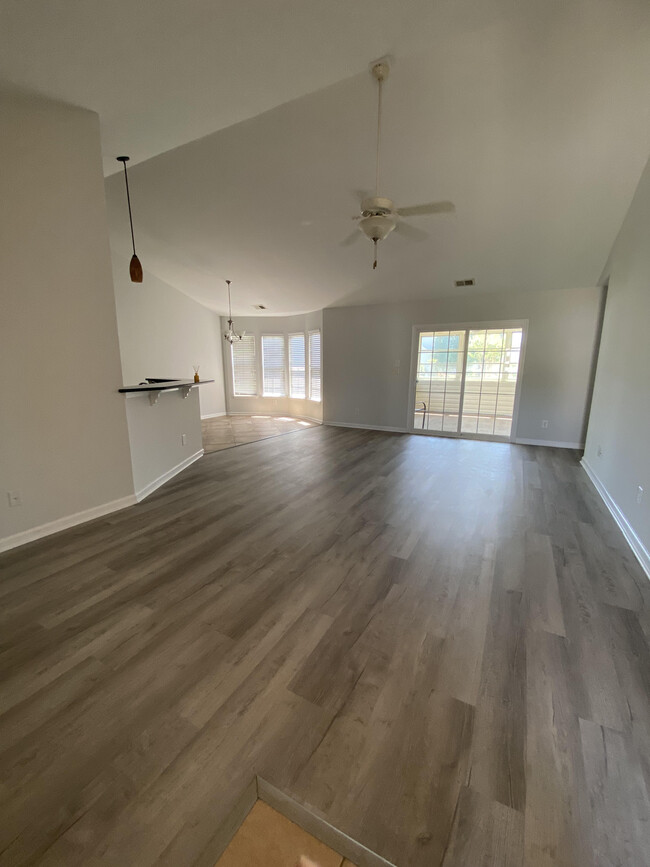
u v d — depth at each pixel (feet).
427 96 8.85
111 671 5.07
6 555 8.09
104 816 3.44
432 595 6.78
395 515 10.29
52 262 8.57
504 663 5.26
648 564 7.54
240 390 29.40
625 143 9.61
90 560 7.89
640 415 8.89
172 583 7.09
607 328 13.30
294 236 15.70
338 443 19.36
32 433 8.57
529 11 6.75
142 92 7.85
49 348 8.70
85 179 8.88
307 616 6.19
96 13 5.77
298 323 26.71
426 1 5.75
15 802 3.55
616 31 7.11
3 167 7.70
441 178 11.51
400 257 16.40
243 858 3.09
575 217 12.54
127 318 20.02
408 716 4.45
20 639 5.65
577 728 4.33
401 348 21.62
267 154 11.27
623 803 3.59
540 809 3.53
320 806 3.52
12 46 6.38
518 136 9.83
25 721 4.36
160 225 16.01
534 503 11.21
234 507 10.83
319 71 7.34
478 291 18.70
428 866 3.11
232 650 5.45
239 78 7.45
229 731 4.25
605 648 5.56
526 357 18.44
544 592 6.90
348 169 11.48
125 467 10.65
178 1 5.63
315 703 4.61
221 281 21.49
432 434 21.50
